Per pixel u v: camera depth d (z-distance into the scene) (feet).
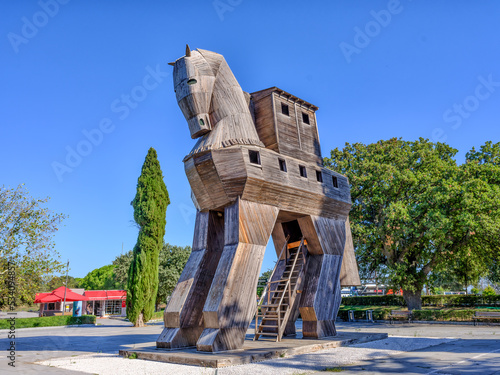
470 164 95.55
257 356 36.99
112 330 96.58
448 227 85.87
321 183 51.57
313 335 48.78
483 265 109.70
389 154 106.63
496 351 41.47
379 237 100.53
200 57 46.14
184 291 43.06
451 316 89.76
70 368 37.09
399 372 31.40
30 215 84.07
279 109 50.37
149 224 109.60
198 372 32.01
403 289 103.19
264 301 53.21
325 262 50.88
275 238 56.44
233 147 42.75
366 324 96.17
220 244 46.24
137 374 32.58
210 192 43.88
